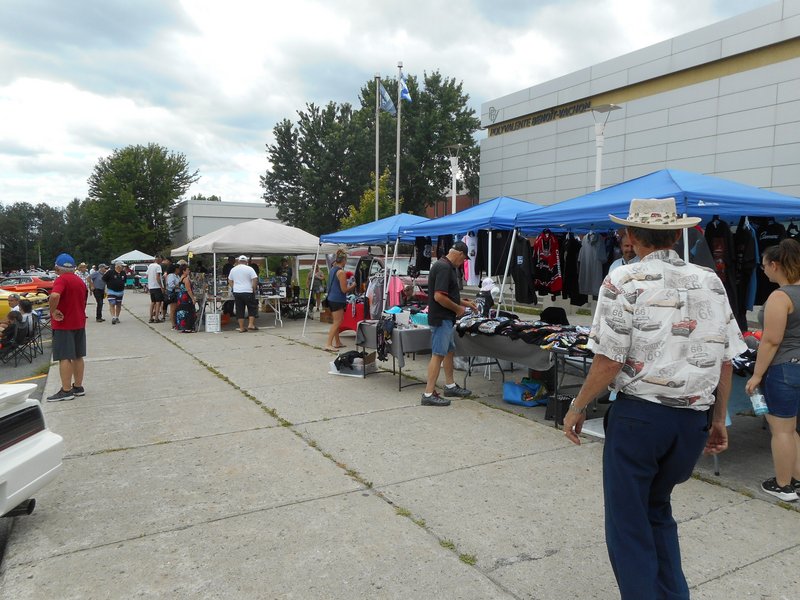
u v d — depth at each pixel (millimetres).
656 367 2125
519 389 6141
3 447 3186
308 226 38031
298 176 41062
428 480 4102
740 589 2729
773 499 3764
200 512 3611
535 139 22688
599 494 3857
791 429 3643
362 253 15945
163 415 5828
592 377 2227
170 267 15102
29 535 3328
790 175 14656
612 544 2240
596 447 4805
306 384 7219
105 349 10258
